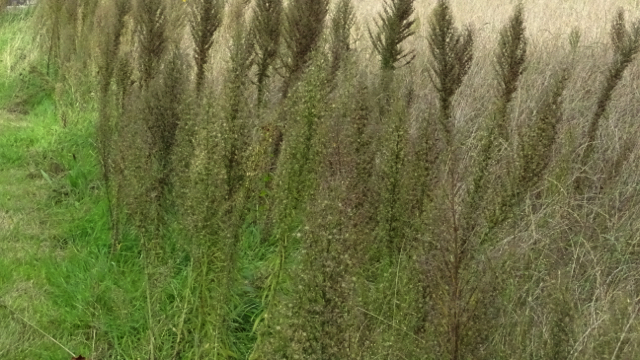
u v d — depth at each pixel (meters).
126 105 4.65
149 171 3.79
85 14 7.20
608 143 4.68
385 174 3.23
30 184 5.29
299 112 3.10
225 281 3.15
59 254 4.33
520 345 2.71
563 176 4.13
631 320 2.55
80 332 3.58
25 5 10.15
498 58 4.37
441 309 2.53
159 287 3.71
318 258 2.52
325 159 3.17
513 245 3.33
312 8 4.42
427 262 2.76
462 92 5.30
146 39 5.15
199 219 3.05
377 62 5.18
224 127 3.05
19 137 6.13
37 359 3.38
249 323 3.61
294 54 4.44
